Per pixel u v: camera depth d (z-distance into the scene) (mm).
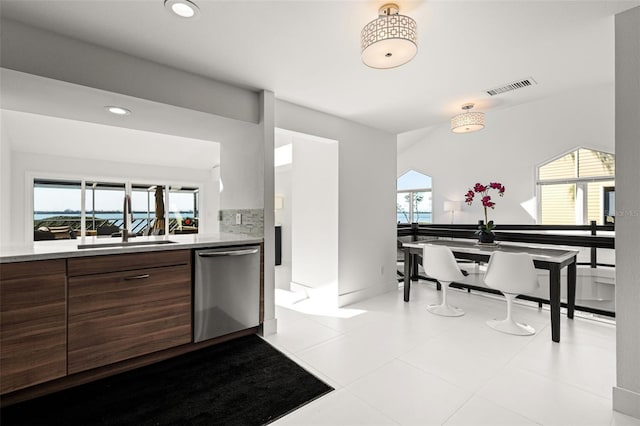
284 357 2322
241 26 1797
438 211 9812
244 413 1669
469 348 2467
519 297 3762
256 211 2873
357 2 1599
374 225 4113
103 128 5215
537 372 2088
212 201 7801
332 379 2010
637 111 1626
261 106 2762
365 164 3969
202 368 2156
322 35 1904
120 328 2023
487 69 2361
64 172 5797
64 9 1614
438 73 2439
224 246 2545
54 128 4914
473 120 3141
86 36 1866
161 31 1833
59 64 1833
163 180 7059
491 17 1715
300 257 4254
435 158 9844
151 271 2150
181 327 2291
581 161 7418
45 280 1756
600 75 2475
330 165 3732
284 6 1623
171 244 2252
